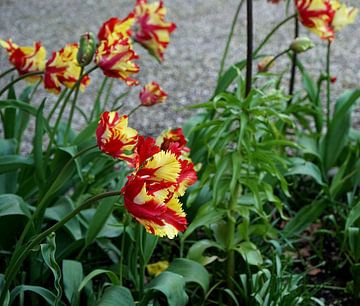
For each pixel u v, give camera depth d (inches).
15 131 138.2
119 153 89.8
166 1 339.6
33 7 335.0
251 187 119.9
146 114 218.2
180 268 116.4
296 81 238.5
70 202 126.3
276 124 148.7
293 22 303.3
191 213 134.0
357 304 130.8
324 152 157.2
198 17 315.6
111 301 103.1
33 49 128.9
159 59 137.1
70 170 105.8
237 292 127.1
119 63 111.0
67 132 128.3
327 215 153.9
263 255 135.7
